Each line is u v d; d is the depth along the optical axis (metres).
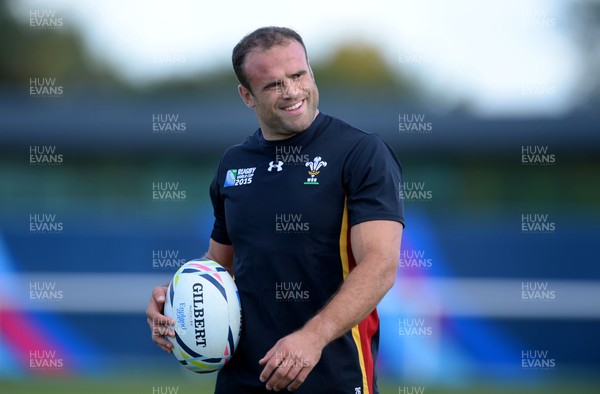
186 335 13.52
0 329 35.25
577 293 35.06
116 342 35.88
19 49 81.06
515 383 32.09
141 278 36.53
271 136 13.87
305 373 12.02
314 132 13.61
